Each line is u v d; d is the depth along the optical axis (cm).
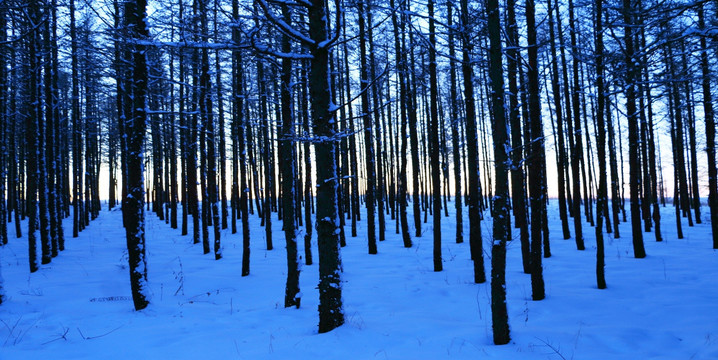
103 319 676
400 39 1211
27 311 732
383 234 1652
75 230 1786
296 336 562
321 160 583
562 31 1136
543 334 538
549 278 942
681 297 727
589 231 1827
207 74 1239
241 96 1130
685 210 2402
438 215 1067
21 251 1442
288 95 838
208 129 1339
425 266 1139
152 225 2219
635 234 1146
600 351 477
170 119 1723
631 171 1138
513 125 1009
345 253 1404
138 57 759
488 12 561
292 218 766
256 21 592
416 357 462
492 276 511
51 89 1365
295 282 755
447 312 692
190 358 490
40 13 1023
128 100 978
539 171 767
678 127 1817
